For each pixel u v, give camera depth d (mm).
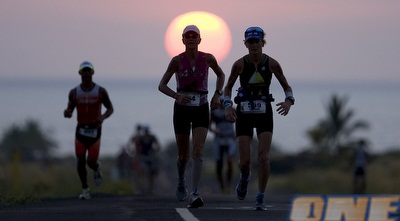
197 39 23625
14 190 37938
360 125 109875
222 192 40281
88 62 31672
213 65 24031
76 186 49031
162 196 32781
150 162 55906
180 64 23734
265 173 22922
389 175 78312
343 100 111500
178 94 23547
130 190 50562
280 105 23047
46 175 52688
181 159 24438
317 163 100188
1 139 121938
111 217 21031
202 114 23875
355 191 66188
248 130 23141
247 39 22859
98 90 31828
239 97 23047
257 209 22969
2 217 21609
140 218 20641
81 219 20688
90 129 31969
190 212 22125
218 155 40000
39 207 26406
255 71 23000
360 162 65688
